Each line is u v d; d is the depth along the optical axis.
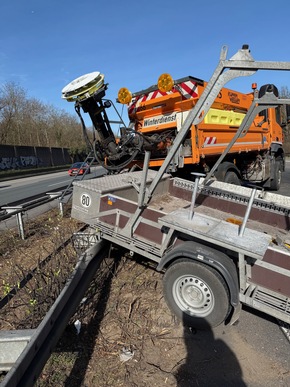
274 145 8.94
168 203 4.71
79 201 3.79
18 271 3.57
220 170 6.00
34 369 1.69
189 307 2.79
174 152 3.00
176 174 5.86
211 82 2.67
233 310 2.70
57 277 2.80
